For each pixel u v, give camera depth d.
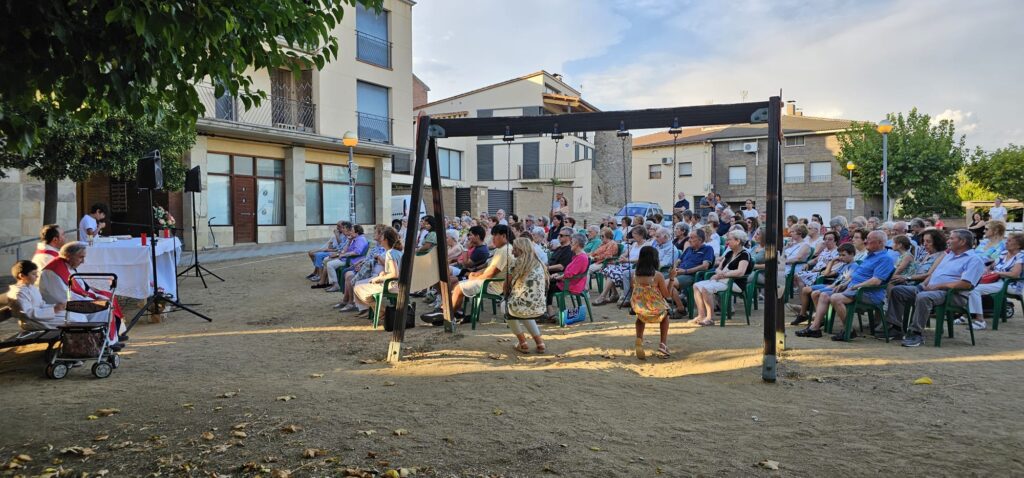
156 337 6.92
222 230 18.20
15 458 3.44
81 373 5.33
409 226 6.02
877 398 4.54
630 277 9.04
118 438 3.77
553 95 34.66
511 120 6.36
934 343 6.32
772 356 5.01
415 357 5.89
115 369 5.45
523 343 6.07
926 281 6.76
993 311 7.47
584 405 4.41
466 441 3.72
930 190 31.09
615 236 12.66
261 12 4.06
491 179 35.75
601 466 3.37
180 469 3.32
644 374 5.30
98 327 5.25
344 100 21.66
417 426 3.97
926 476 3.19
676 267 8.76
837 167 35.69
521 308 5.91
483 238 8.63
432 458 3.46
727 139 37.56
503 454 3.52
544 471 3.30
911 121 31.67
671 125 5.91
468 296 7.47
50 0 3.20
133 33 3.55
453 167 35.25
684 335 6.85
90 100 4.04
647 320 5.78
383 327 7.48
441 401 4.49
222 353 6.12
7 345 5.07
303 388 4.82
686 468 3.34
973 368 5.32
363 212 23.58
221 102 18.14
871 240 6.56
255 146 19.23
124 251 7.43
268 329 7.39
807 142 36.53
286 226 20.33
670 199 39.97
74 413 4.24
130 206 16.95
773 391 4.76
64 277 5.79
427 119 6.41
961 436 3.72
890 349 6.10
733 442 3.71
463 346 6.36
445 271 7.16
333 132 21.27
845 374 5.21
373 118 23.20
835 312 6.94
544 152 35.16
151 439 3.74
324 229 21.70
